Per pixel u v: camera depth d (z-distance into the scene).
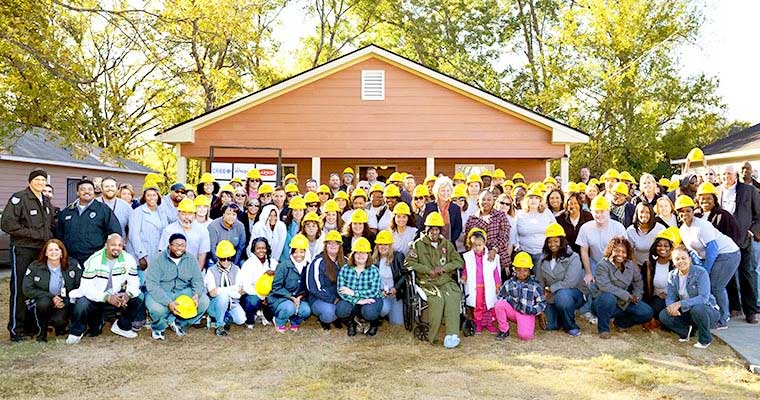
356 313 8.50
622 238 8.40
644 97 30.17
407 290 8.53
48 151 22.25
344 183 13.60
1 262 15.52
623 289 8.41
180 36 14.73
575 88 30.33
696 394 6.08
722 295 8.56
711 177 9.55
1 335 8.55
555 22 37.03
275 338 8.40
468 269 8.65
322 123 17.97
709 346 7.89
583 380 6.55
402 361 7.32
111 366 7.08
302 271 8.85
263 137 17.94
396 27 38.19
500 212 9.02
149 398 6.04
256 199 10.38
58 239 8.53
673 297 8.07
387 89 17.95
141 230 8.88
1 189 19.66
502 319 8.36
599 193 10.70
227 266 8.80
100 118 13.58
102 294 8.10
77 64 12.66
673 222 8.97
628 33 29.56
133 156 36.00
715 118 30.58
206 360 7.34
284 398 6.03
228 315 8.74
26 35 12.06
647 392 6.16
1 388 6.31
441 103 17.92
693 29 29.59
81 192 8.51
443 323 9.15
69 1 13.49
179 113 30.77
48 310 8.02
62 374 6.78
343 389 6.29
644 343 8.05
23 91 12.09
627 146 29.88
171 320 8.45
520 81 35.88
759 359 7.14
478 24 36.69
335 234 8.71
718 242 8.43
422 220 9.25
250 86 33.41
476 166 20.39
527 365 7.11
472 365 7.13
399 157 17.97
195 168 36.28
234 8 17.33
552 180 11.41
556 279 8.57
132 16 14.48
